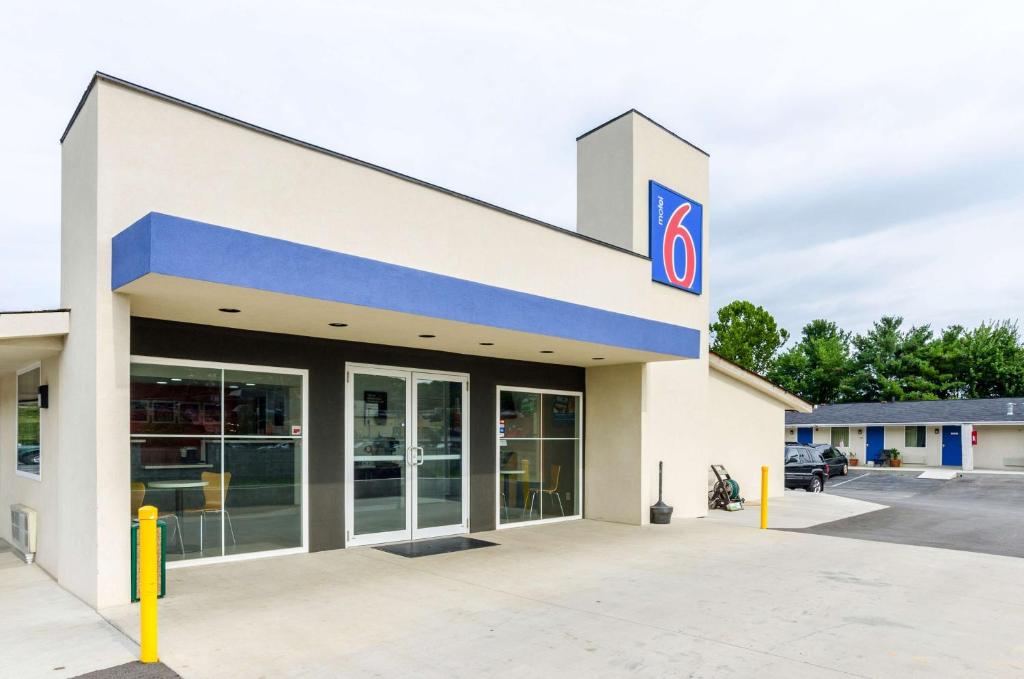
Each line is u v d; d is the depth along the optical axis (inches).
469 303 308.5
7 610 231.3
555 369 487.8
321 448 348.5
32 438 330.6
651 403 495.8
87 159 252.8
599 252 450.0
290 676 176.1
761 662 193.5
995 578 315.9
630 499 477.4
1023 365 1823.3
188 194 261.6
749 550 380.5
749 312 2014.0
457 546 371.9
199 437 304.8
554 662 190.5
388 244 327.6
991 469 1407.5
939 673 187.5
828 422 1563.7
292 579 284.0
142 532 183.8
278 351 335.0
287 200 291.6
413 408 395.2
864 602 265.1
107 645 196.5
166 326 295.7
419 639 209.0
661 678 179.8
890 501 770.8
